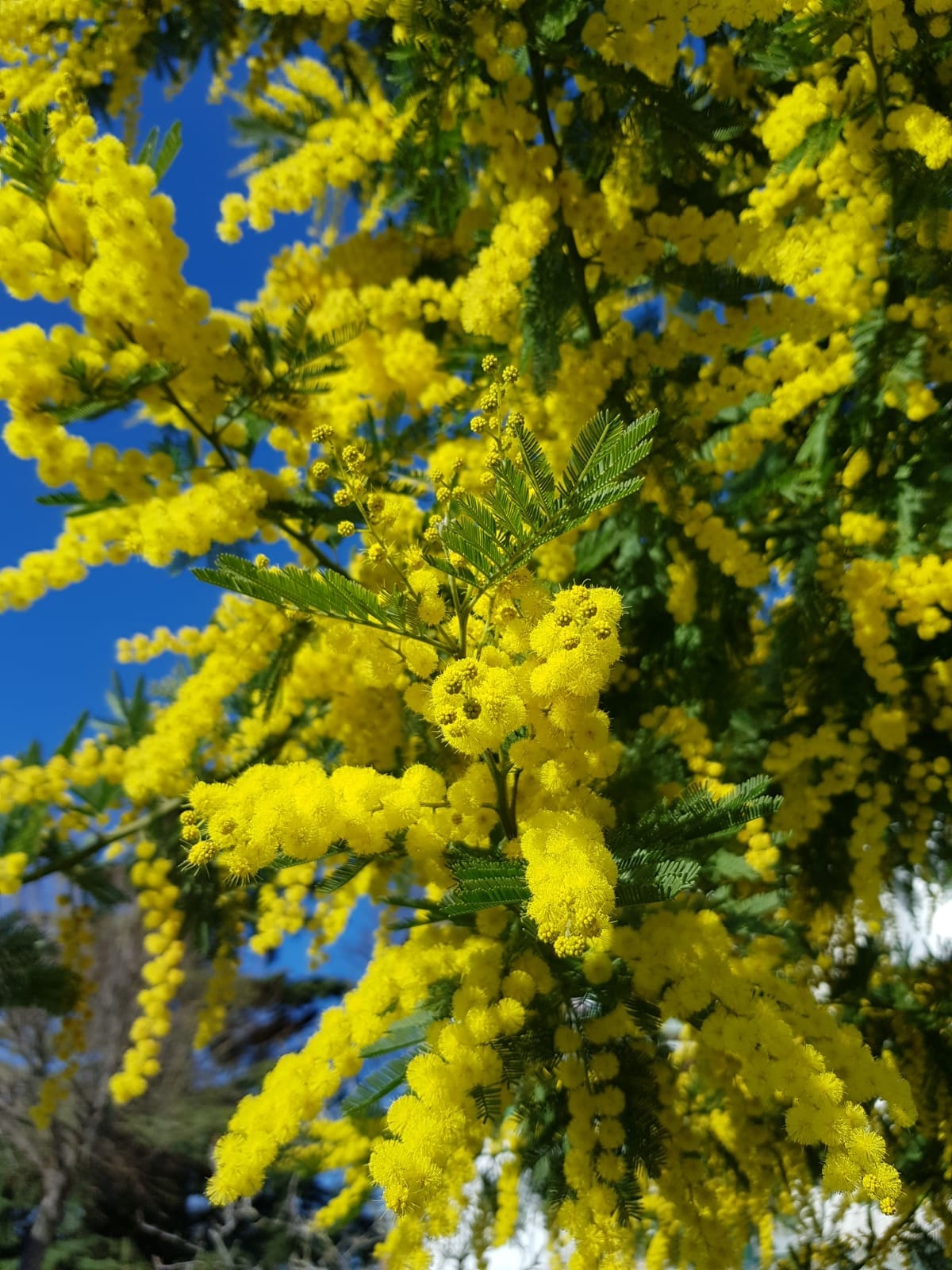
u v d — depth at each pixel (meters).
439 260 3.55
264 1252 9.65
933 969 3.21
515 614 1.30
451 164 2.87
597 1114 1.61
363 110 2.97
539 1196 2.32
